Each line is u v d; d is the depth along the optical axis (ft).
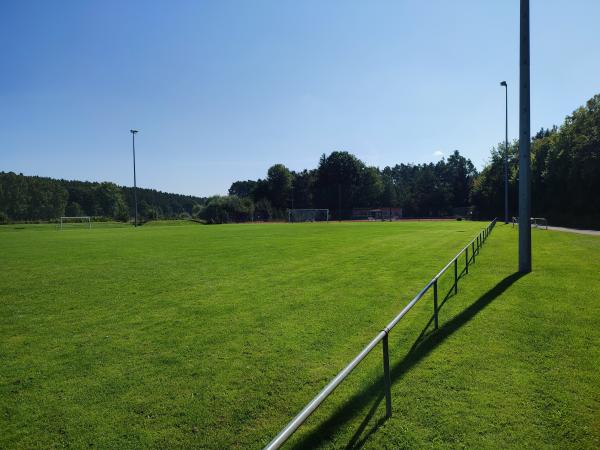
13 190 325.42
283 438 7.88
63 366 18.79
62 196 368.48
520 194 41.83
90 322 25.61
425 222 205.36
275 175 334.24
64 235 111.96
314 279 38.88
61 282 38.45
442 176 363.97
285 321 25.31
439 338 22.03
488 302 29.45
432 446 12.35
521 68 41.83
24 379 17.46
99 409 14.88
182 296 32.37
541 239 80.64
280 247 70.23
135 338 22.53
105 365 18.85
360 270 43.98
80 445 12.71
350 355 19.79
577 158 151.43
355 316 26.30
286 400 15.39
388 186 353.72
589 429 13.16
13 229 157.38
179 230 137.80
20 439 13.06
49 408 14.98
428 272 42.32
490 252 58.44
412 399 15.26
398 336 22.52
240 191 540.11
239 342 21.70
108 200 393.09
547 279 37.19
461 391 15.85
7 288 35.81
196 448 12.53
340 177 332.60
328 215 280.72
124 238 96.99
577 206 159.33
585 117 157.38
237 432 13.35
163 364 18.88
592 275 38.86
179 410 14.73
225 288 35.22
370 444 12.51
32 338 22.72
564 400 15.05
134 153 181.27
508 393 15.65
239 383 16.84
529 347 20.48
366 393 15.81
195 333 23.25
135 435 13.21
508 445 12.36
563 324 24.03
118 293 33.65
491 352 19.90
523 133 41.52
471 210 249.14
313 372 17.85
